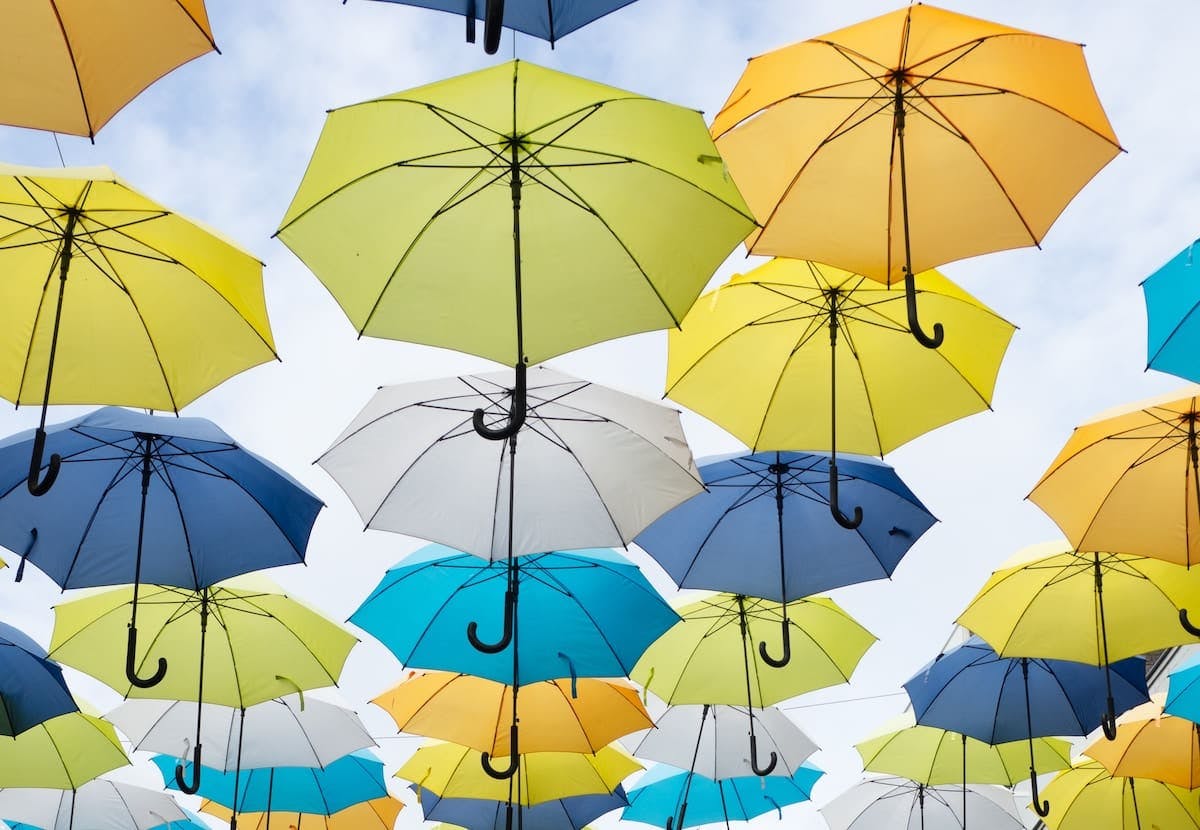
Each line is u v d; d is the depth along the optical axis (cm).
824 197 350
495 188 316
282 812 709
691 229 316
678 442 443
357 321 328
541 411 436
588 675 491
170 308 357
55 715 505
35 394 361
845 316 415
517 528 440
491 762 635
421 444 443
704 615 567
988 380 420
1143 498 441
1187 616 489
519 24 284
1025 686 552
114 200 334
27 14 273
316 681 524
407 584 502
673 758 642
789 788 732
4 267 352
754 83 328
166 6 275
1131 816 662
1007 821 730
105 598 512
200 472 438
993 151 340
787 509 500
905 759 659
